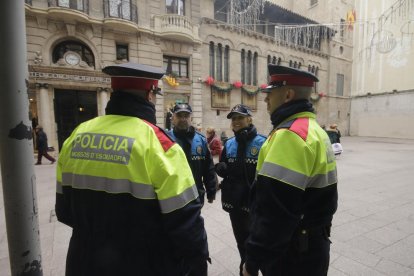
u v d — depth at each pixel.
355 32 26.20
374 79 24.88
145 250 1.15
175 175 1.16
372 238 3.25
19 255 1.33
